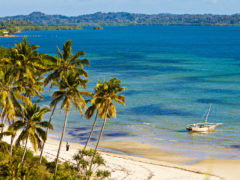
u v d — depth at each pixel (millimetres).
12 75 45562
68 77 47156
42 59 51938
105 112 51469
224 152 63906
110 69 167875
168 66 177125
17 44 54938
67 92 47312
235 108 93562
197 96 107750
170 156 61906
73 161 55031
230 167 55344
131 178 48312
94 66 179375
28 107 43062
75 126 81938
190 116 87312
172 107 95375
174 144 68750
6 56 60656
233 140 70875
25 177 38906
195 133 75750
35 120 43125
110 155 61281
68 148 61906
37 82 55156
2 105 43406
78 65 50281
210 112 90188
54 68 48781
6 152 41531
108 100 50656
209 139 71375
